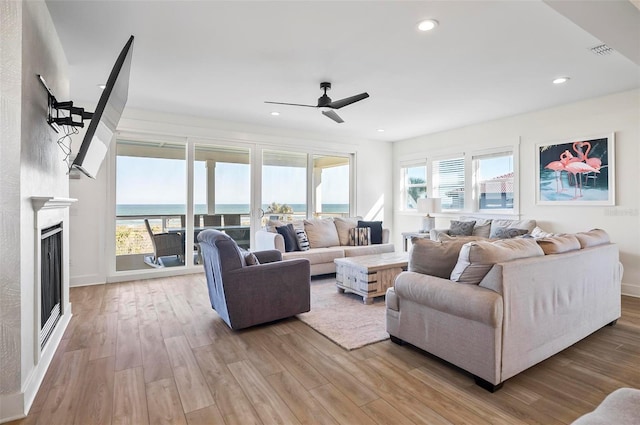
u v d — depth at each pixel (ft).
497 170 17.62
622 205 13.23
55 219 8.41
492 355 6.28
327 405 6.02
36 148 6.89
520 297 6.61
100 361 7.71
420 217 22.00
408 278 7.89
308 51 9.72
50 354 7.76
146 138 16.14
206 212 17.60
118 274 15.43
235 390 6.52
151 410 5.89
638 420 3.36
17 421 5.58
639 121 12.78
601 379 6.88
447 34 8.73
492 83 12.21
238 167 18.45
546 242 7.80
